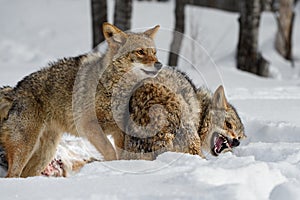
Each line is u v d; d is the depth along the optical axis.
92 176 7.97
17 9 45.84
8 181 7.74
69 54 36.47
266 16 44.09
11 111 11.15
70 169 11.58
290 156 9.86
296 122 13.83
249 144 11.62
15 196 6.91
